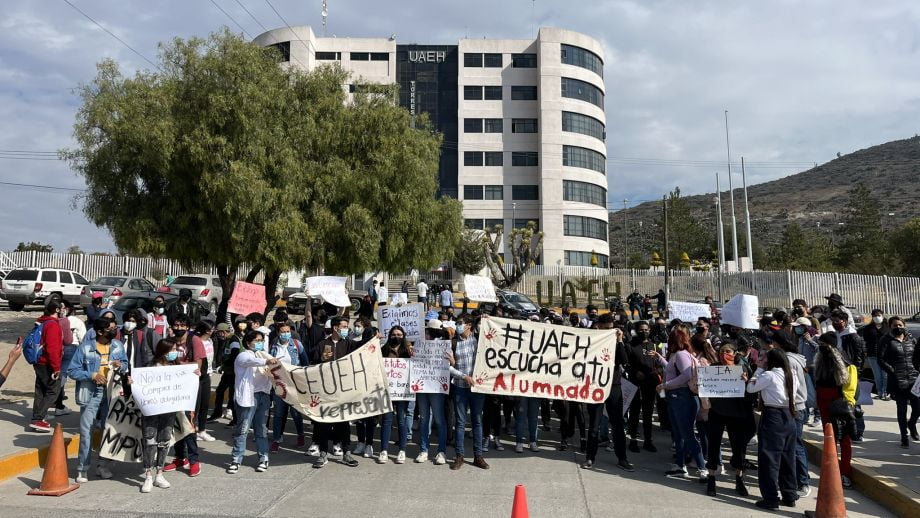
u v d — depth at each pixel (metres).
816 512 6.77
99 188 16.77
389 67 64.38
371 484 7.82
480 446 8.80
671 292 41.19
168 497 7.14
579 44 64.88
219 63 16.16
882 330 13.89
